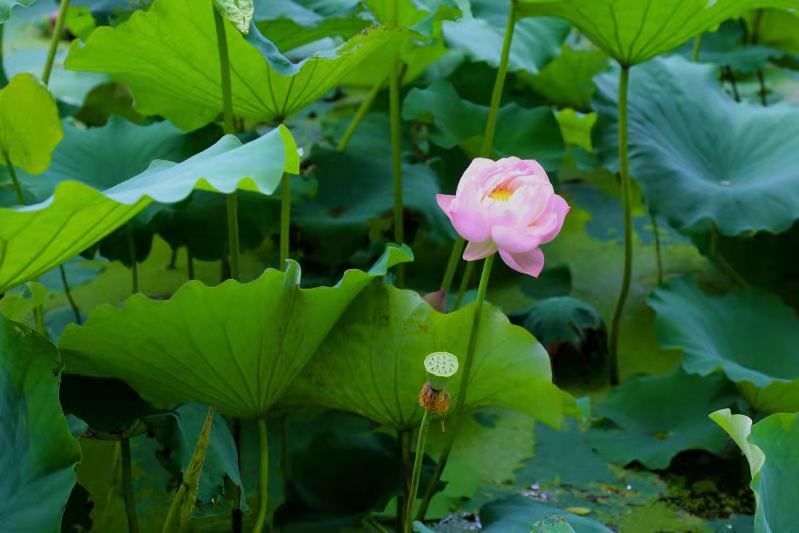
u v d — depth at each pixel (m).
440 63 5.32
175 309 3.53
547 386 3.66
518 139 4.57
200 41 3.75
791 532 3.48
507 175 3.47
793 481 3.53
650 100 4.50
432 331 3.67
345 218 4.39
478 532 3.89
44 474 3.41
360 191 4.47
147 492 3.96
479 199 3.46
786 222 4.23
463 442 4.16
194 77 3.84
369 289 3.67
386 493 3.91
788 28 5.73
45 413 3.43
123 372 3.63
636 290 4.69
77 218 3.37
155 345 3.58
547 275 4.67
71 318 4.44
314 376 3.75
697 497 4.01
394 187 4.42
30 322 4.39
